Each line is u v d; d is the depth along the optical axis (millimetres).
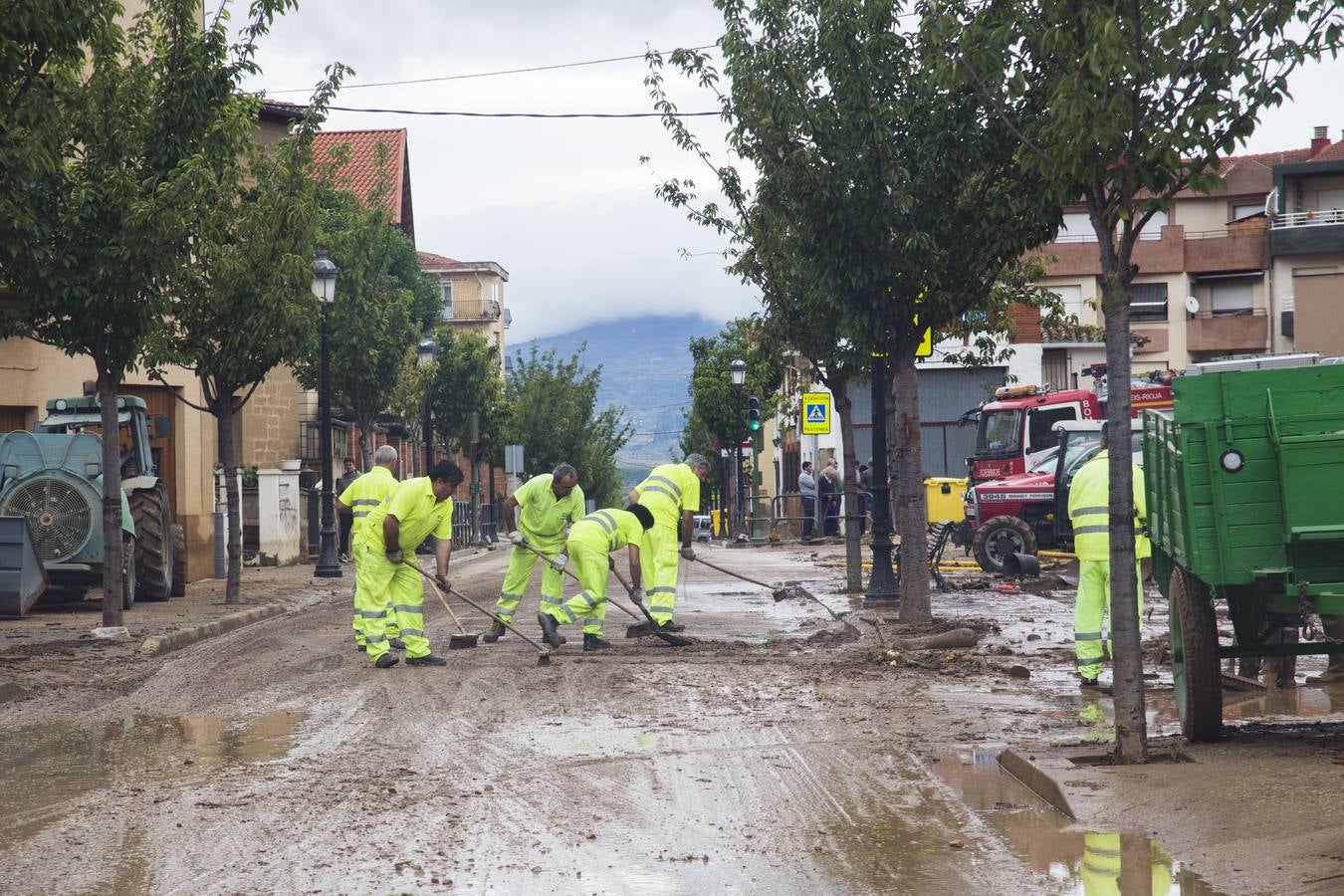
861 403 47594
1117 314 7695
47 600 19234
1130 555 7535
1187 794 6445
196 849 6016
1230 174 53812
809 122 13969
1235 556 7520
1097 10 7316
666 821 6484
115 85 14500
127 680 11766
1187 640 7992
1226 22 7277
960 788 7141
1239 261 52062
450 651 13852
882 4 13695
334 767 7914
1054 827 6199
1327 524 7355
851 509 19609
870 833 6195
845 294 14469
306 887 5418
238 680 11836
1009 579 21703
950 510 30625
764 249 18312
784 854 5852
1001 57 8133
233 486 19016
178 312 18156
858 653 13164
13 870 5707
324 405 25609
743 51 14508
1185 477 7609
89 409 19703
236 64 15047
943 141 13664
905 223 13977
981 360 21078
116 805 6918
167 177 14539
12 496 17938
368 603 12797
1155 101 7621
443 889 5371
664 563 15227
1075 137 7484
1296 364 11023
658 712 9875
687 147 18141
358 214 33594
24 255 13781
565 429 74938
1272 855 5422
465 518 45250
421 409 45281
